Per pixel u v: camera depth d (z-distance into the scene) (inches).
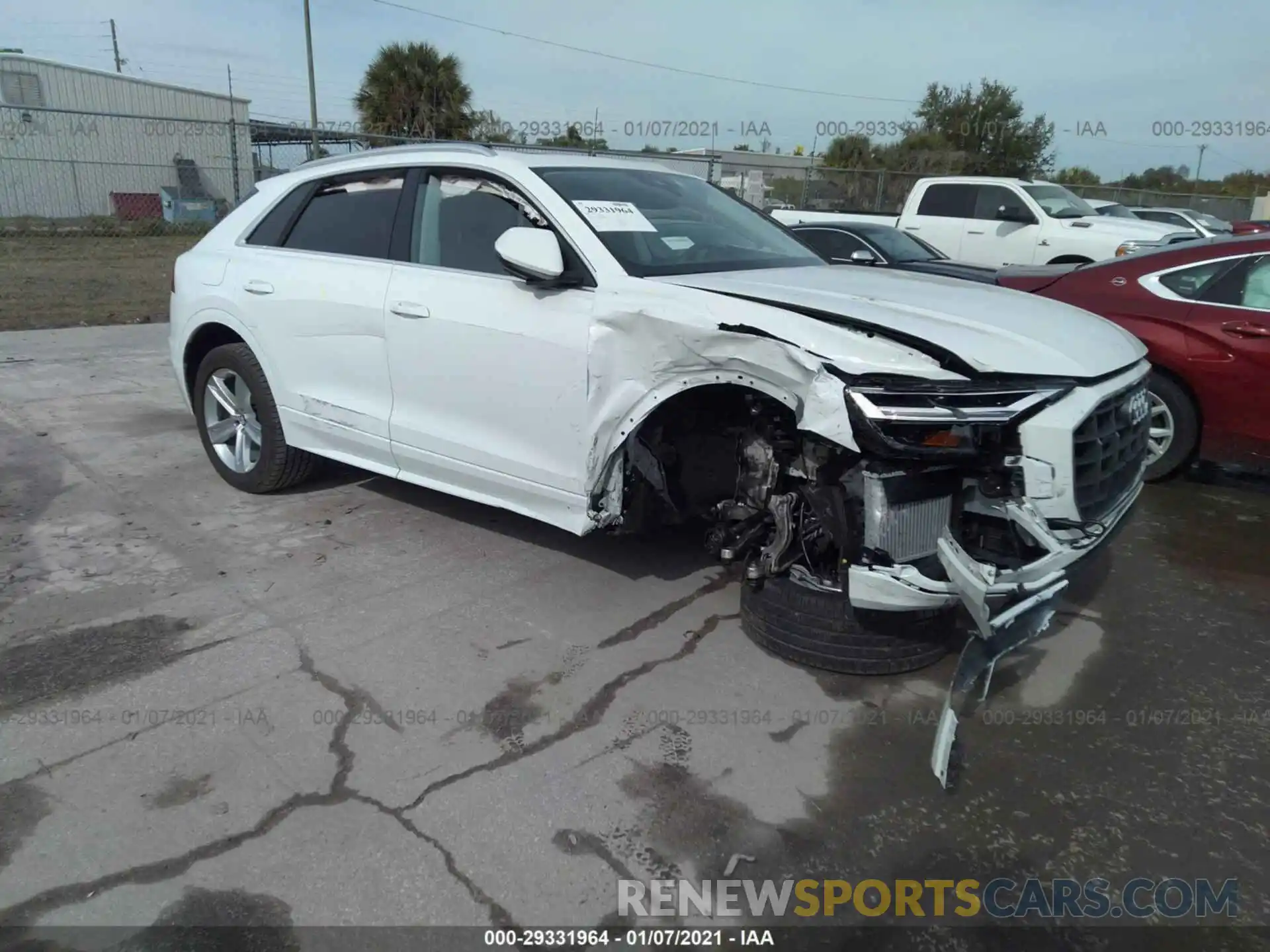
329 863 91.4
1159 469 211.8
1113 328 133.2
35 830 94.8
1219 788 107.0
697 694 122.5
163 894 87.0
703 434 132.6
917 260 363.9
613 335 126.0
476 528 177.5
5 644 131.0
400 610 143.6
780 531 121.4
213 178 857.5
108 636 133.7
